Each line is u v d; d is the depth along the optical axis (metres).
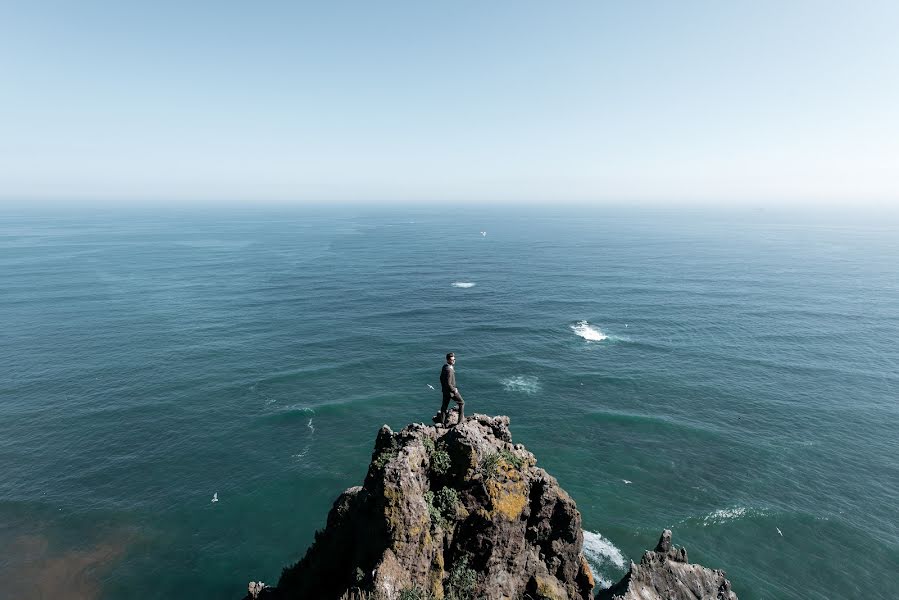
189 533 43.78
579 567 23.56
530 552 22.33
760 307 114.62
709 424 60.62
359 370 78.06
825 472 51.19
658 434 58.41
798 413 63.41
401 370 78.00
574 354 84.50
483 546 19.62
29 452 55.34
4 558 40.75
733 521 43.94
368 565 17.88
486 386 71.62
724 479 49.94
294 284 143.00
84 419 62.44
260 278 152.12
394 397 68.62
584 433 58.56
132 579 38.94
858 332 95.38
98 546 42.22
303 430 60.16
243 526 44.72
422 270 167.38
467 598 18.84
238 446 56.81
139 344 89.25
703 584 30.02
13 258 183.38
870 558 40.03
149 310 112.69
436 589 18.09
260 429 60.34
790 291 131.88
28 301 118.69
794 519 44.22
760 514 44.75
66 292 128.88
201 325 101.19
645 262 185.12
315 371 77.44
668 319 105.25
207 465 53.31
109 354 84.31
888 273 160.50
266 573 39.75
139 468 52.75
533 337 93.81
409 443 20.16
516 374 75.94
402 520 17.27
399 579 16.56
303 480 50.84
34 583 38.41
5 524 44.50
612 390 70.25
